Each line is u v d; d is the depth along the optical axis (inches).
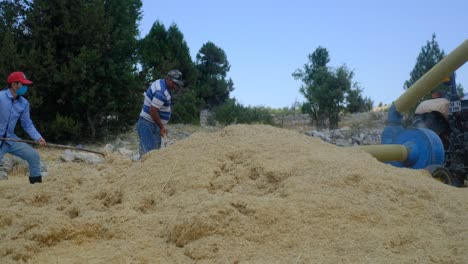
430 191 171.0
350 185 166.2
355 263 123.5
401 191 167.2
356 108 882.8
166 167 197.5
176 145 215.5
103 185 202.1
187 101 840.3
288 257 128.2
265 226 141.8
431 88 311.0
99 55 591.8
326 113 824.9
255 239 137.4
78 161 438.3
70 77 573.9
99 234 150.9
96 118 645.3
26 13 596.7
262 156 194.4
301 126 860.6
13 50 545.3
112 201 186.9
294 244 135.1
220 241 136.3
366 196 160.4
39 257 136.5
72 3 598.5
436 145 295.4
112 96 628.4
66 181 214.7
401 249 134.9
